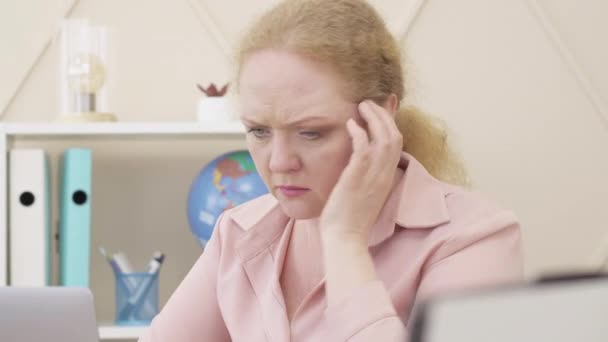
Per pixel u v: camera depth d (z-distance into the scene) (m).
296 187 1.09
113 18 2.56
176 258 2.56
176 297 1.39
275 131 1.07
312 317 1.17
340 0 1.11
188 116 2.55
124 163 2.56
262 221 1.28
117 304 2.30
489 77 2.57
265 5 2.55
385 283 1.15
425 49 2.56
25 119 2.54
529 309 0.50
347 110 1.09
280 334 1.18
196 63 2.56
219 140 2.56
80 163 2.28
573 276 0.52
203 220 2.29
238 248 1.29
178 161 2.57
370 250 1.18
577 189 2.57
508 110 2.57
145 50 2.55
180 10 2.56
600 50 2.56
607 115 2.54
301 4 1.09
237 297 1.29
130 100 2.55
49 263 2.36
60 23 2.52
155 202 2.56
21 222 2.26
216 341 1.37
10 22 2.53
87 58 2.38
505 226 1.12
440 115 2.56
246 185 2.27
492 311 0.49
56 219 2.51
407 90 1.35
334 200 1.08
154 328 1.38
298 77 1.05
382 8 2.55
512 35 2.57
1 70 2.53
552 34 2.55
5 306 1.15
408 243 1.16
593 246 2.57
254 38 1.08
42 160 2.28
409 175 1.19
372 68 1.11
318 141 1.08
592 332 0.52
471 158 2.56
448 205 1.16
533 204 2.56
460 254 1.10
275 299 1.21
